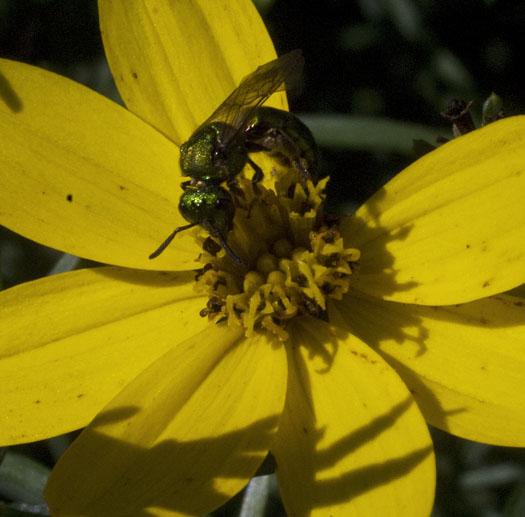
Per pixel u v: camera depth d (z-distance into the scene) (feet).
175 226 0.30
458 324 0.29
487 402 0.28
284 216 0.30
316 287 0.29
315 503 0.27
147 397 0.29
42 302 0.30
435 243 0.29
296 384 0.29
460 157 0.29
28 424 0.29
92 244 0.30
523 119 0.29
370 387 0.28
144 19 0.31
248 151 0.30
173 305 0.30
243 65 0.31
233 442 0.28
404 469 0.27
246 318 0.29
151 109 0.31
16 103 0.30
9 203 0.30
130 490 0.28
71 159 0.30
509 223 0.29
